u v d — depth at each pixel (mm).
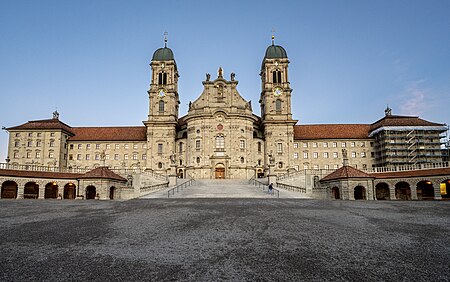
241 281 9734
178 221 21000
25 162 88312
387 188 61344
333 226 19156
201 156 81938
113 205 32969
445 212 26797
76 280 9758
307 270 10750
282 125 88188
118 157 92375
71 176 60375
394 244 14422
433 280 9836
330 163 88438
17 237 15805
